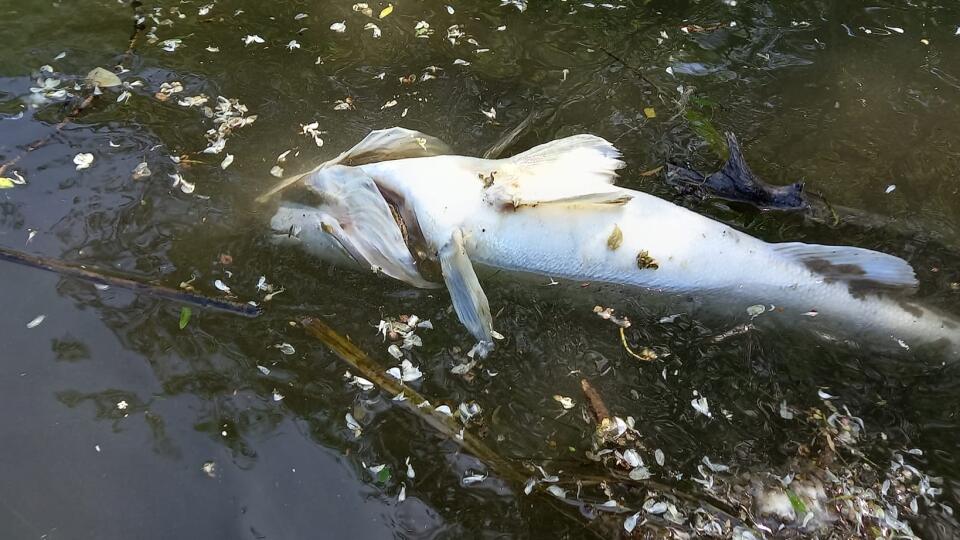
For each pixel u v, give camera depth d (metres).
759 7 1.04
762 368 0.71
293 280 0.75
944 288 0.75
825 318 0.74
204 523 0.60
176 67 0.92
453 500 0.63
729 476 0.65
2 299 0.70
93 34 0.95
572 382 0.70
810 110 0.91
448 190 0.74
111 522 0.59
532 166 0.76
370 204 0.75
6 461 0.61
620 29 1.00
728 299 0.75
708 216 0.81
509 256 0.75
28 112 0.85
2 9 0.97
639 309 0.75
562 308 0.75
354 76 0.93
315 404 0.67
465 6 1.03
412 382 0.69
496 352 0.71
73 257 0.73
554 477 0.64
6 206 0.76
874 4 1.05
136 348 0.68
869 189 0.84
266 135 0.86
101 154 0.82
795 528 0.62
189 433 0.64
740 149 0.85
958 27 1.02
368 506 0.62
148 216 0.77
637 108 0.90
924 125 0.90
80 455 0.62
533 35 0.99
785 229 0.80
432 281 0.76
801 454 0.66
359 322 0.73
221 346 0.69
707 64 0.96
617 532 0.61
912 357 0.72
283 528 0.60
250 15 0.99
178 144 0.84
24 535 0.58
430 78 0.93
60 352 0.67
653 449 0.66
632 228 0.74
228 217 0.78
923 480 0.64
